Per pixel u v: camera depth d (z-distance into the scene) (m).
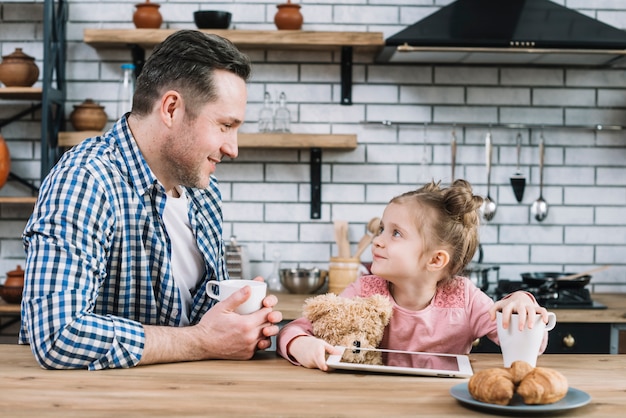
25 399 1.34
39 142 3.82
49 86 3.53
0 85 3.84
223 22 3.62
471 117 3.85
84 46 3.82
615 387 1.47
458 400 1.32
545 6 3.50
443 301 2.01
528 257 3.88
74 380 1.48
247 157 3.83
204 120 1.80
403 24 3.83
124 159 1.86
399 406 1.31
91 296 1.65
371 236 3.67
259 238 3.84
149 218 1.86
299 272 3.56
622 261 3.89
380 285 2.06
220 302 1.71
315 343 1.64
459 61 3.71
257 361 1.69
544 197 3.89
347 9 3.83
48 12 3.51
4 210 3.83
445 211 1.97
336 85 3.84
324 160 3.84
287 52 3.82
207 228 2.08
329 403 1.33
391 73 3.83
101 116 3.66
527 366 1.33
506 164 3.86
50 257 1.60
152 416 1.24
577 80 3.87
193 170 1.86
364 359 1.63
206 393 1.39
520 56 3.52
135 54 3.71
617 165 3.89
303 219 3.85
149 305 1.88
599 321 3.25
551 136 3.87
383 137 3.84
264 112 3.71
